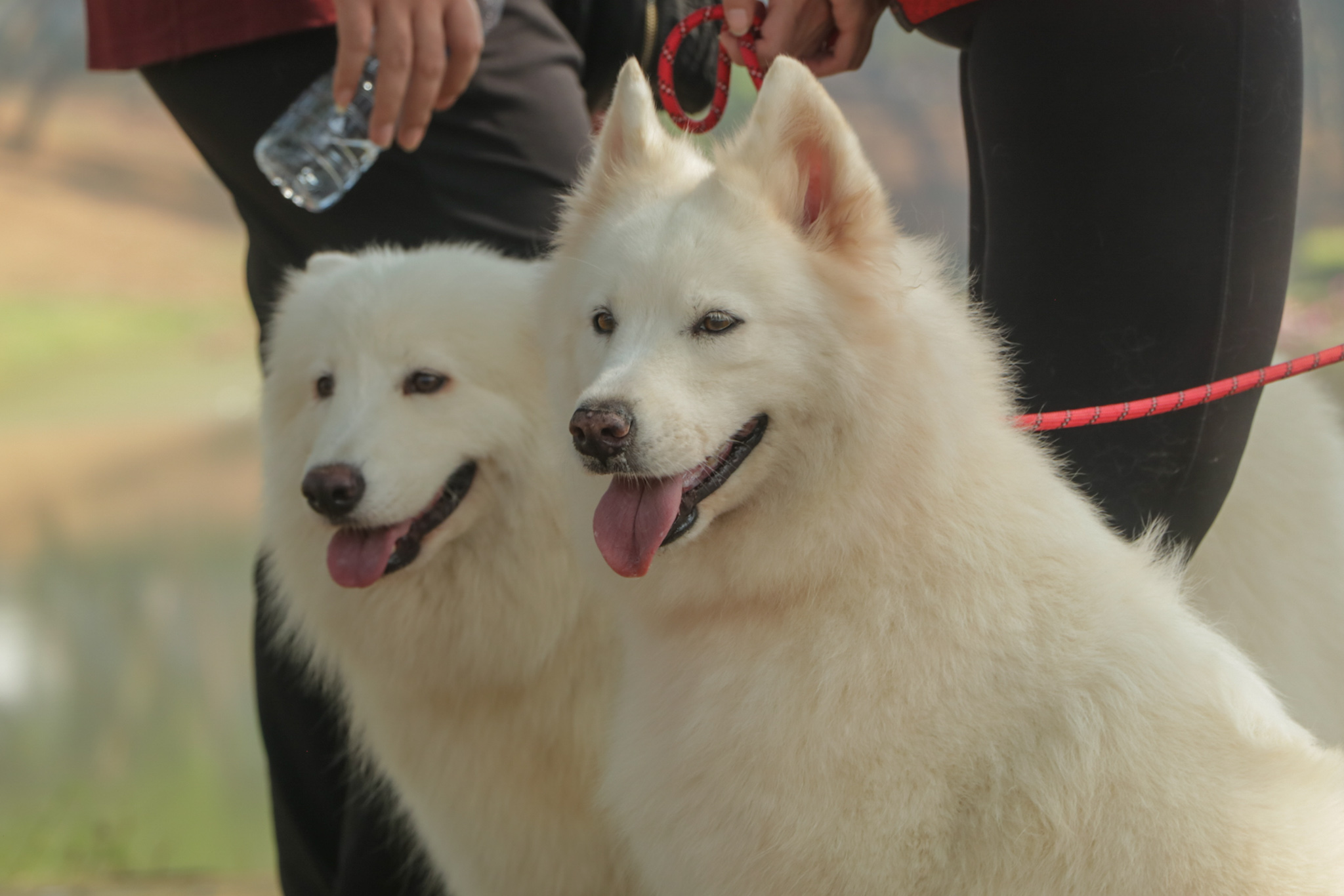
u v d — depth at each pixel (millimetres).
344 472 4738
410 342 4988
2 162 44594
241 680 12062
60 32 47906
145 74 5832
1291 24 4047
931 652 3420
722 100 5039
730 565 3699
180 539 17047
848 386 3566
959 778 3371
